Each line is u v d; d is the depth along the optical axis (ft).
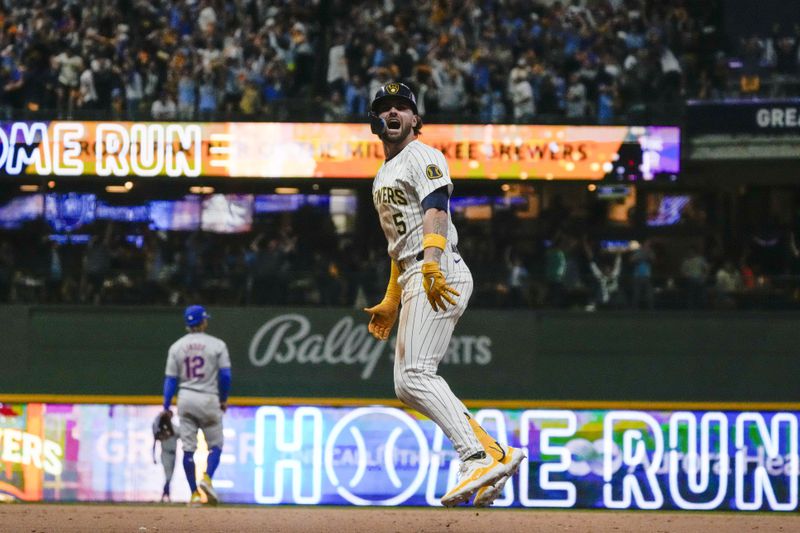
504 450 66.59
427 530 87.30
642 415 172.04
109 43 215.92
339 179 201.26
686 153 198.29
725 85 214.28
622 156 195.62
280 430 172.45
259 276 200.85
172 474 168.35
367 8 227.61
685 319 188.55
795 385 186.80
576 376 188.14
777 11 228.63
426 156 65.26
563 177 195.83
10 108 204.44
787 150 196.75
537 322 188.96
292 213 219.41
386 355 187.01
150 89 214.07
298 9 226.58
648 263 211.41
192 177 196.65
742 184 222.89
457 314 66.64
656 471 171.42
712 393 187.52
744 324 188.14
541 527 91.15
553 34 222.07
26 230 216.13
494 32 222.48
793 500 171.32
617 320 188.75
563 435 171.94
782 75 217.15
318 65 221.66
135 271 203.72
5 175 194.90
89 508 127.34
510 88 211.20
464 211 220.43
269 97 212.64
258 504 170.50
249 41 219.61
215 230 218.38
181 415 145.48
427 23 224.53
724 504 171.42
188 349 145.18
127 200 217.77
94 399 173.99
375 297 199.00
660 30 221.05
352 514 114.73
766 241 220.64
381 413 171.94
